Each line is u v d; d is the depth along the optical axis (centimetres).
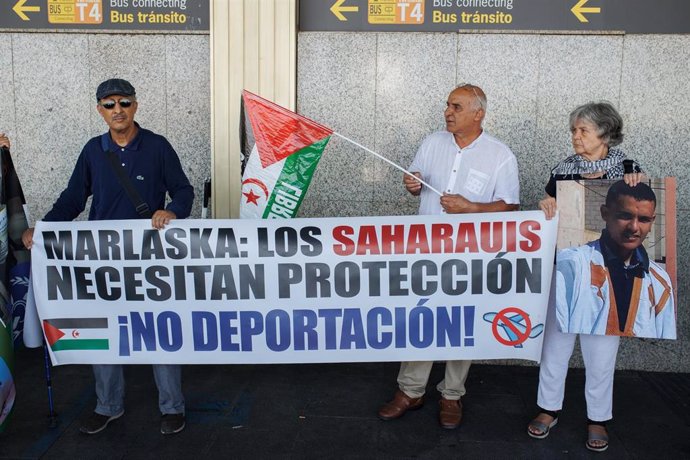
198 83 480
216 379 453
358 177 482
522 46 461
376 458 352
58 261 357
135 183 357
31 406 409
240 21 461
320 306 361
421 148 384
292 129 361
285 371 468
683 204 465
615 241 341
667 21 454
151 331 364
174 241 356
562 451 361
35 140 489
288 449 361
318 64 473
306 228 355
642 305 341
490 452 359
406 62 469
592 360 356
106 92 343
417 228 354
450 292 358
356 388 440
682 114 459
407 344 364
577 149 346
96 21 479
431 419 396
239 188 475
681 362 477
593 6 456
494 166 362
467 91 354
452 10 463
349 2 468
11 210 365
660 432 386
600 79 461
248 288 360
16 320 372
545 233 350
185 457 352
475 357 364
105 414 379
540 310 356
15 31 480
